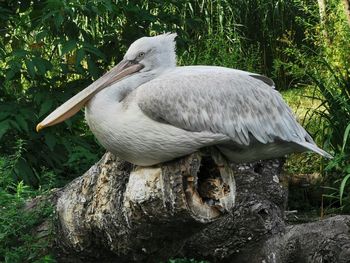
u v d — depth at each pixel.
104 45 7.73
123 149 4.51
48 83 7.37
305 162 8.48
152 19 7.68
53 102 7.11
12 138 7.27
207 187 4.48
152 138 4.40
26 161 7.17
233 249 5.52
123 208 4.64
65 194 5.20
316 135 8.40
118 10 7.57
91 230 4.98
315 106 9.88
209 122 4.45
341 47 9.25
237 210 5.44
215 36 10.45
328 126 8.19
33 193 5.78
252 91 4.59
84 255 5.20
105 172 4.85
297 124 4.70
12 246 5.44
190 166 4.37
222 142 4.45
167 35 4.89
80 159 7.20
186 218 4.38
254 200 5.48
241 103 4.53
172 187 4.35
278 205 5.63
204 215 4.38
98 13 7.07
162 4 7.91
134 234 4.66
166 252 4.88
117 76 4.78
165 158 4.43
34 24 7.40
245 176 5.55
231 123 4.48
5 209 5.43
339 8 9.41
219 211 4.45
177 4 8.08
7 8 7.62
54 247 5.35
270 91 4.68
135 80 4.72
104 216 4.82
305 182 8.05
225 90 4.52
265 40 11.72
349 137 7.81
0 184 5.84
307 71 9.05
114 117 4.48
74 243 5.14
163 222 4.46
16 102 7.34
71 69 8.00
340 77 8.42
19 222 5.39
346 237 5.09
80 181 5.11
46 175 5.97
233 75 4.62
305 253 5.21
